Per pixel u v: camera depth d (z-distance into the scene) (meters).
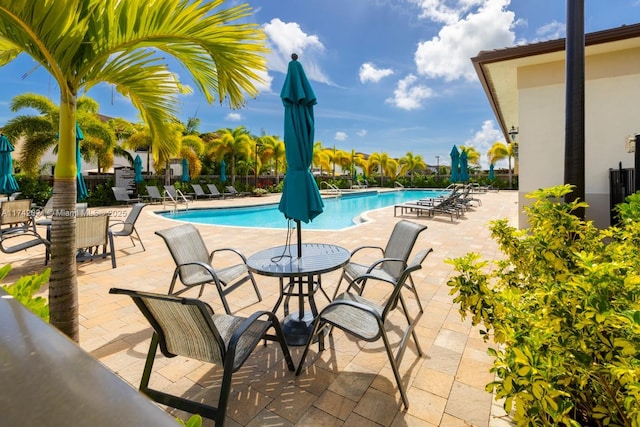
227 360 1.83
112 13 2.15
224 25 2.37
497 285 2.53
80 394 0.54
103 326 3.20
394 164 36.50
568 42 2.94
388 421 1.98
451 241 7.17
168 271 5.03
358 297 2.90
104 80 2.58
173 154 3.69
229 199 20.02
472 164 37.81
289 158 3.09
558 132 6.05
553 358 1.28
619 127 5.62
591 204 5.84
